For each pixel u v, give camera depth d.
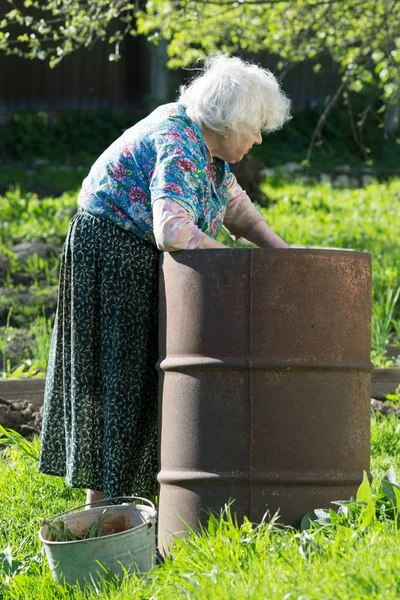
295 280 5.89
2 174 27.06
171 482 6.03
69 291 6.60
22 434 9.53
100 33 14.05
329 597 4.43
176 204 6.07
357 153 33.75
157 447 6.57
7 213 21.27
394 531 5.45
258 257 5.87
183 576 5.16
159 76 33.62
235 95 6.15
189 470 5.98
